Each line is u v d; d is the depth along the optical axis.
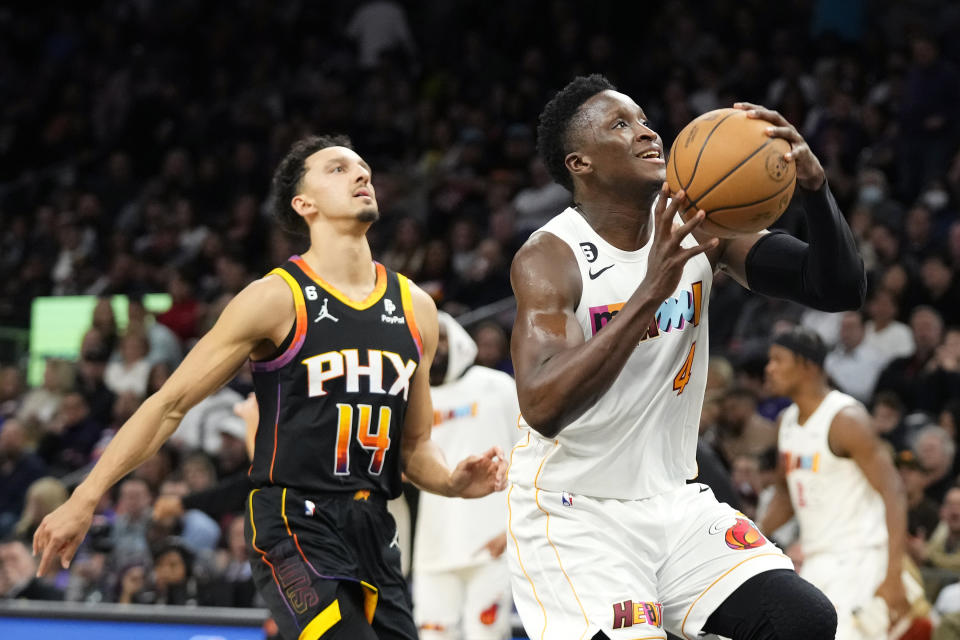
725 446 7.70
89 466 10.20
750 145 3.08
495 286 10.89
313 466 3.77
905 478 6.77
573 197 3.58
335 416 3.79
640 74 13.46
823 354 5.64
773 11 13.92
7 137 16.20
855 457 5.52
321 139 4.12
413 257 11.50
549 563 3.44
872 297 9.35
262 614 6.88
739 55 13.20
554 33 14.62
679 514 3.52
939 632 5.84
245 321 3.76
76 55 17.06
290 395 3.79
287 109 15.41
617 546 3.41
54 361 11.10
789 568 3.43
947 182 10.75
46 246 14.46
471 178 12.66
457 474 3.94
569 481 3.43
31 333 12.62
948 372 8.30
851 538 5.59
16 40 17.50
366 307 3.90
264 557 3.75
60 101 16.64
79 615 7.13
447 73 14.77
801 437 5.69
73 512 3.59
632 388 3.38
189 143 15.34
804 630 3.27
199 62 16.48
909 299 9.27
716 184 3.09
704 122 3.17
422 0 16.44
